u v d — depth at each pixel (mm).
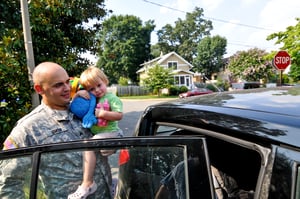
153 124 1952
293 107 1389
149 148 1279
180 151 1238
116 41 60781
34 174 1310
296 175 1045
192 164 1206
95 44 8211
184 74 44844
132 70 60875
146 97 33250
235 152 1854
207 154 1219
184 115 1696
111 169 1369
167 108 1856
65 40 6578
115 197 1452
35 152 1334
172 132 1856
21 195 1354
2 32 5777
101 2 8359
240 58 41844
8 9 6113
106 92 1958
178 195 1229
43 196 1335
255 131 1244
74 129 1795
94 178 1374
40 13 5926
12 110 4902
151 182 1316
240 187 1867
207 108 1618
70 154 1344
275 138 1153
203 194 1173
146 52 64438
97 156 1345
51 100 1762
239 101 1665
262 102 1568
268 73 38562
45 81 1728
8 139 1758
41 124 1732
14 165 1359
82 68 7207
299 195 1031
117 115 1890
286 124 1182
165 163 1268
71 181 1373
